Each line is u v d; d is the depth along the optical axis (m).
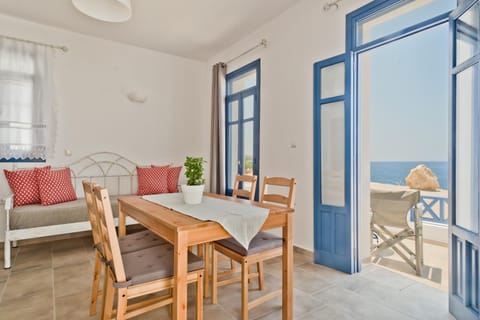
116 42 3.95
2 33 3.17
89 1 2.09
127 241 1.82
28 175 3.04
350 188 2.48
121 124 4.00
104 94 3.87
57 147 3.52
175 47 4.16
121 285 1.24
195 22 3.40
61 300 1.97
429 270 2.62
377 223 2.88
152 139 4.28
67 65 3.59
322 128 2.77
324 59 2.73
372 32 2.56
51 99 3.44
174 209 1.72
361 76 2.72
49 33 3.46
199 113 4.75
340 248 2.56
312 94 2.87
